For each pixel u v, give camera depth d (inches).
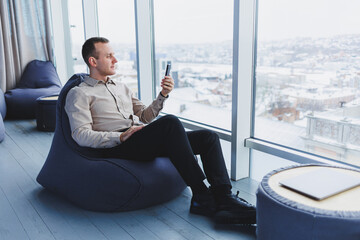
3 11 191.6
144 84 153.2
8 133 155.7
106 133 78.6
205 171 77.4
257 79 99.4
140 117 93.4
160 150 79.2
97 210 80.6
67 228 73.0
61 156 85.4
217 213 71.8
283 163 94.5
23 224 74.9
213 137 78.9
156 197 81.2
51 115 156.4
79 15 208.7
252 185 96.5
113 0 173.6
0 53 193.0
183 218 76.8
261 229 56.9
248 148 102.0
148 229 72.3
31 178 101.6
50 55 212.2
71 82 87.6
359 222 46.4
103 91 84.3
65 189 83.9
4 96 184.9
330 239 47.9
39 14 205.8
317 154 87.4
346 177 59.7
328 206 50.2
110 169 77.4
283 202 51.8
